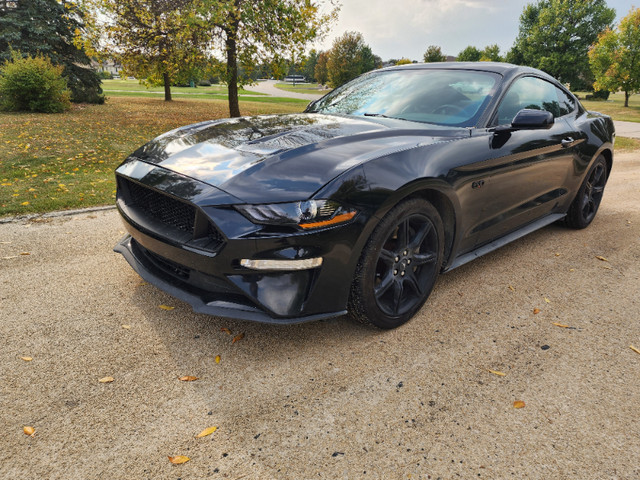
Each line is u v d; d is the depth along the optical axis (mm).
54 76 15242
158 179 2154
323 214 1887
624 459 1644
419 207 2264
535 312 2711
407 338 2373
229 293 2059
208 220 1931
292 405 1847
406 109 2994
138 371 2018
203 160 2211
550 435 1745
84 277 2908
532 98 3312
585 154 3812
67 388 1889
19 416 1723
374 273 2168
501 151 2730
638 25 32125
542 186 3326
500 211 2941
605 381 2090
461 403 1899
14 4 19406
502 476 1546
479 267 3371
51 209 4359
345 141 2326
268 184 1928
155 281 2277
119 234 3717
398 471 1548
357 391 1946
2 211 4195
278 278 1939
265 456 1588
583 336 2471
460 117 2818
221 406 1825
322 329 2416
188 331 2342
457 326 2514
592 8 48438
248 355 2166
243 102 27703
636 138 14148
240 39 12695
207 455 1583
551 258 3602
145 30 12047
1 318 2391
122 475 1487
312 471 1533
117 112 16938
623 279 3254
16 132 9555
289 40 12984
